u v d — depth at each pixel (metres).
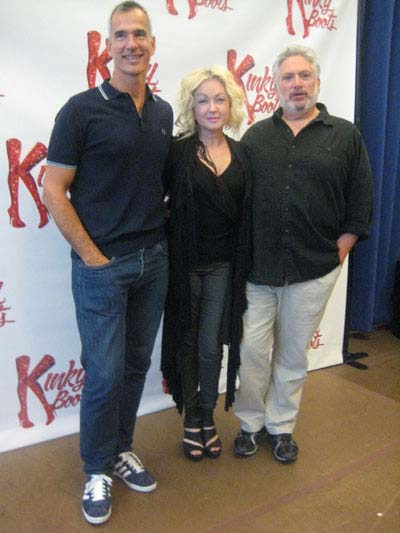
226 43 2.18
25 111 1.80
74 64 1.86
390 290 3.33
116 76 1.46
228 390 1.92
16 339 1.96
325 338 2.80
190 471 1.89
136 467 1.80
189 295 1.75
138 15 1.42
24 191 1.86
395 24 2.83
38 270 1.95
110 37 1.44
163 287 1.70
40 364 2.03
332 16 2.44
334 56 2.50
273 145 1.73
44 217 1.91
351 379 2.69
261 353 1.88
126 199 1.51
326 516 1.66
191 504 1.71
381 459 1.97
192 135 1.70
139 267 1.58
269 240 1.76
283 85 1.68
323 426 2.21
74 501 1.72
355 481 1.84
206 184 1.66
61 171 1.45
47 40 1.79
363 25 2.76
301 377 1.92
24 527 1.59
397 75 2.88
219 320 1.82
